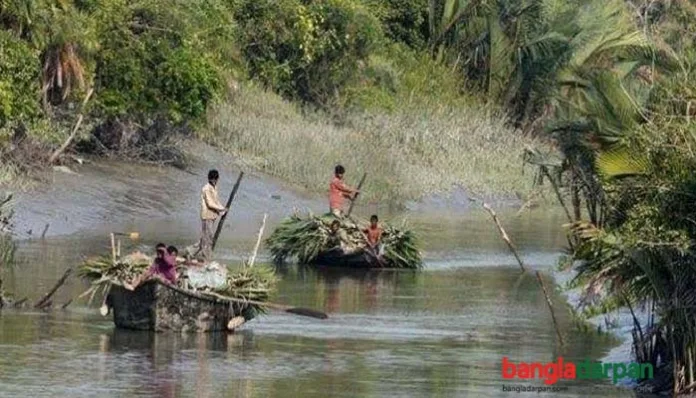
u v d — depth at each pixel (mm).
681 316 56094
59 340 63031
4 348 61000
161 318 65312
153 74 119312
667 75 67438
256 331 67688
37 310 70000
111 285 65938
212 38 134125
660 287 56656
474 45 172750
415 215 129000
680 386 56094
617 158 58812
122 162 117500
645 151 57625
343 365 60594
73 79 110562
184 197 114812
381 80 160500
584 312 71188
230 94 139000
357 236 93875
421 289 84750
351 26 154625
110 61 116188
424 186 139250
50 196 102812
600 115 63188
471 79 173000
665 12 87125
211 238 86812
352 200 96938
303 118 147250
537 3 168125
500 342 67562
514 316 75375
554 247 109250
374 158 137375
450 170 146250
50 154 108188
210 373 57781
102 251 89125
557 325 68688
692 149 56906
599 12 163750
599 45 162375
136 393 53844
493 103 167625
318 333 68000
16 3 105125
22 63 103938
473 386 57688
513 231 120250
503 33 169875
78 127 110062
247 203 119312
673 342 56500
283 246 94562
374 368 60281
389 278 89562
